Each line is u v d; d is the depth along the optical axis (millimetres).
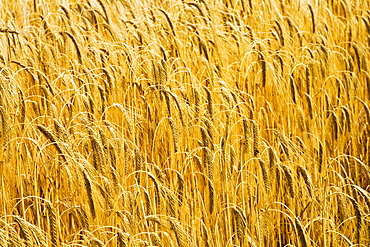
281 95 5273
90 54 5457
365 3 7941
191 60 5535
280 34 5809
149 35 5773
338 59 6789
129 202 3854
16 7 7723
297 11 7277
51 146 4656
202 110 4609
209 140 3957
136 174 4121
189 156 4066
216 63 5562
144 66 5438
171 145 4594
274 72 5008
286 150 4172
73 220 4160
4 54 5246
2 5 7609
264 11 6891
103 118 4453
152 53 4957
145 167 4082
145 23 6000
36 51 5199
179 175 3740
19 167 3951
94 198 3590
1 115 3688
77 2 6863
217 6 7008
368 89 5730
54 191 4273
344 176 5113
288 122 4961
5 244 3223
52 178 4059
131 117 4391
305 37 6906
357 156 5652
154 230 4141
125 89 5234
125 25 6082
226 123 4305
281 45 5793
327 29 6613
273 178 4020
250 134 4020
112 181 3869
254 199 4488
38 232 3156
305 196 4488
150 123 4703
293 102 5078
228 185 4367
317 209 4301
